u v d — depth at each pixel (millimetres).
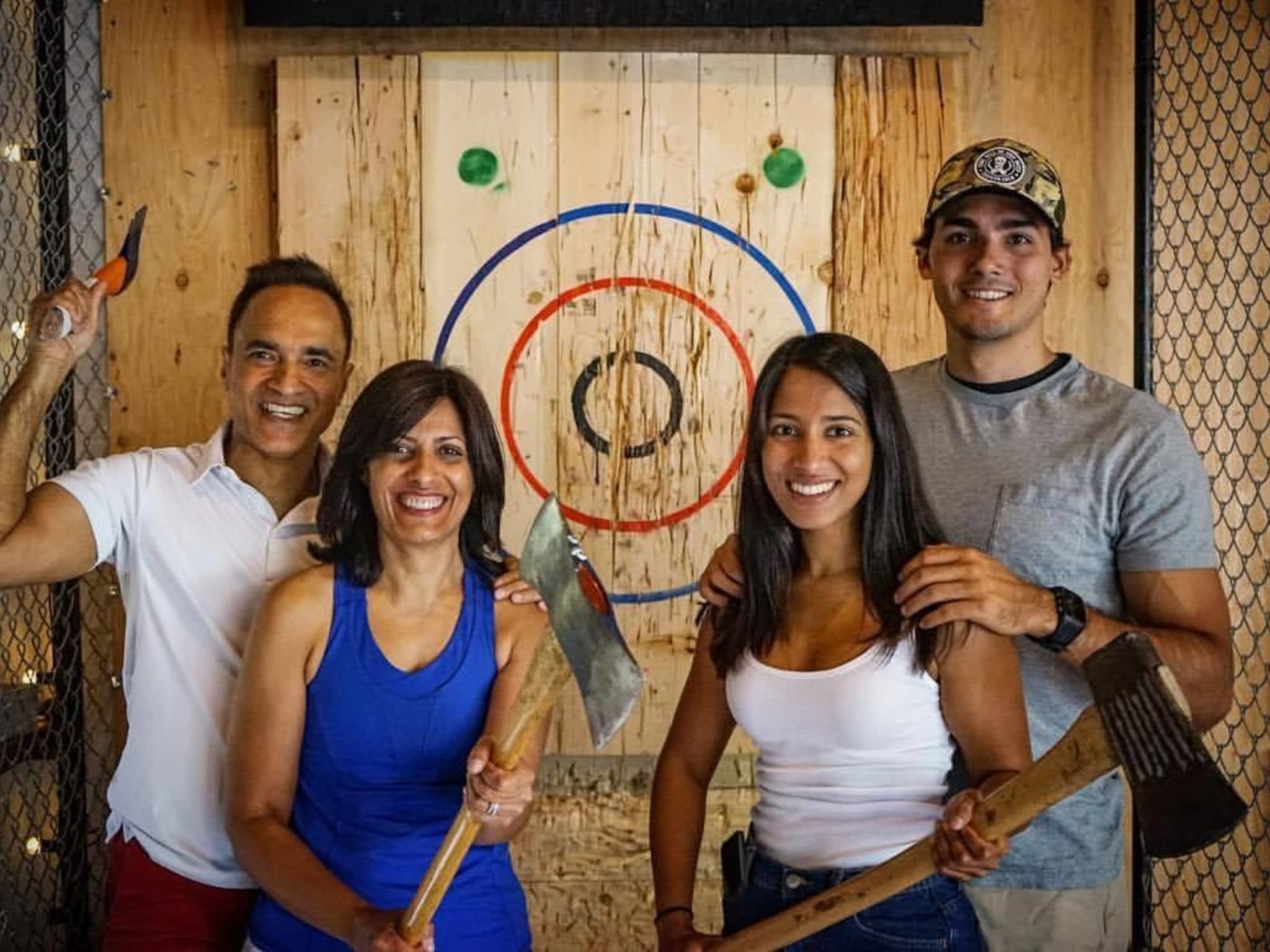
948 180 2107
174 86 2939
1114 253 2969
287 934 1844
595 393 2957
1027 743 1753
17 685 2846
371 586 1878
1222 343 2959
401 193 2920
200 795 2004
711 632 1935
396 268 2928
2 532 1955
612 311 2949
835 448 1753
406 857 1820
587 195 2934
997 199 2064
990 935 2057
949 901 1713
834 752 1738
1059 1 2959
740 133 2928
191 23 2939
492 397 2957
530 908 2975
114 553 2104
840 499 1758
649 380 2959
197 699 2020
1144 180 2844
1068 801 2025
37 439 2910
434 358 2941
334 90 2906
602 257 2943
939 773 1740
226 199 2953
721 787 2967
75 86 2920
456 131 2922
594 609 1523
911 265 2936
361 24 2850
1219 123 2949
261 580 2055
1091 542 2016
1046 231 2076
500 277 2941
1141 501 1979
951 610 1698
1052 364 2102
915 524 1791
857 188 2930
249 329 2088
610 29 2924
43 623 2943
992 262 2051
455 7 2838
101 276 2068
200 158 2947
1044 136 2967
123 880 2051
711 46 2943
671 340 2953
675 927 1884
